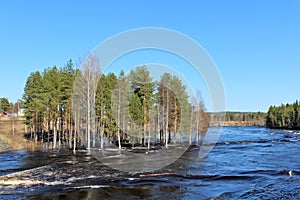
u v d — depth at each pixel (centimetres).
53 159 2480
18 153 3156
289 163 2239
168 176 1628
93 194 1268
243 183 1512
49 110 3903
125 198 1206
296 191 1329
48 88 3931
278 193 1294
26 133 5053
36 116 4312
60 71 4150
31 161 2412
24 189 1365
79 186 1406
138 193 1283
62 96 3881
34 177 1638
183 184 1453
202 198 1214
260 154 2895
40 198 1213
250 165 2125
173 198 1207
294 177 1667
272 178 1641
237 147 3722
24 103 4669
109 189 1345
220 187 1412
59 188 1373
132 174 1658
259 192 1316
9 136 4472
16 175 1709
